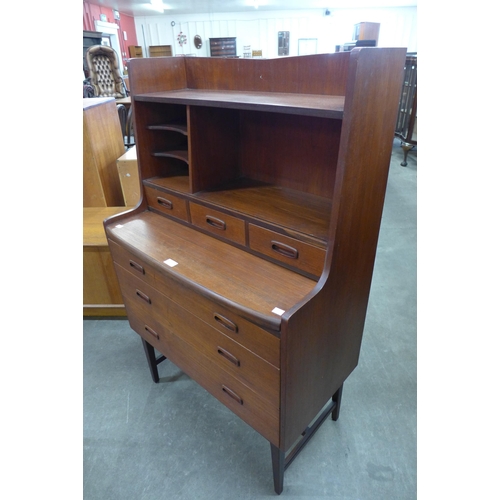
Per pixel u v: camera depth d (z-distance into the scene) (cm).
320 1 810
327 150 127
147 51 1057
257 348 105
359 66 80
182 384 186
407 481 138
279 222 117
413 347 202
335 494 135
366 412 166
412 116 475
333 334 120
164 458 150
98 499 137
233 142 151
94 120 227
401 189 427
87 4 709
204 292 111
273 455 125
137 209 165
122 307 231
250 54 1002
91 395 181
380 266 279
